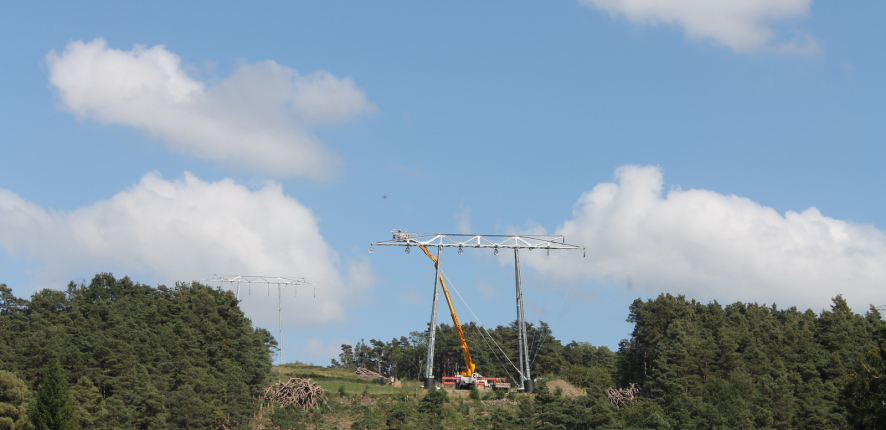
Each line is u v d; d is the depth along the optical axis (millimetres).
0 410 92875
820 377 144875
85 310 139750
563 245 147875
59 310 140125
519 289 148125
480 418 131250
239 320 142875
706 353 144375
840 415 122250
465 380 155875
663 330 160750
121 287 154500
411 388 146500
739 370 141000
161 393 115125
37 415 91125
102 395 116125
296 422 121625
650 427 119938
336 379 170250
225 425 117750
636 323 163000
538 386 133375
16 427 93125
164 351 125438
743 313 187125
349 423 127312
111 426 105938
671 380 138125
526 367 145875
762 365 143875
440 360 199625
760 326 167875
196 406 111500
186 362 123125
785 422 124688
